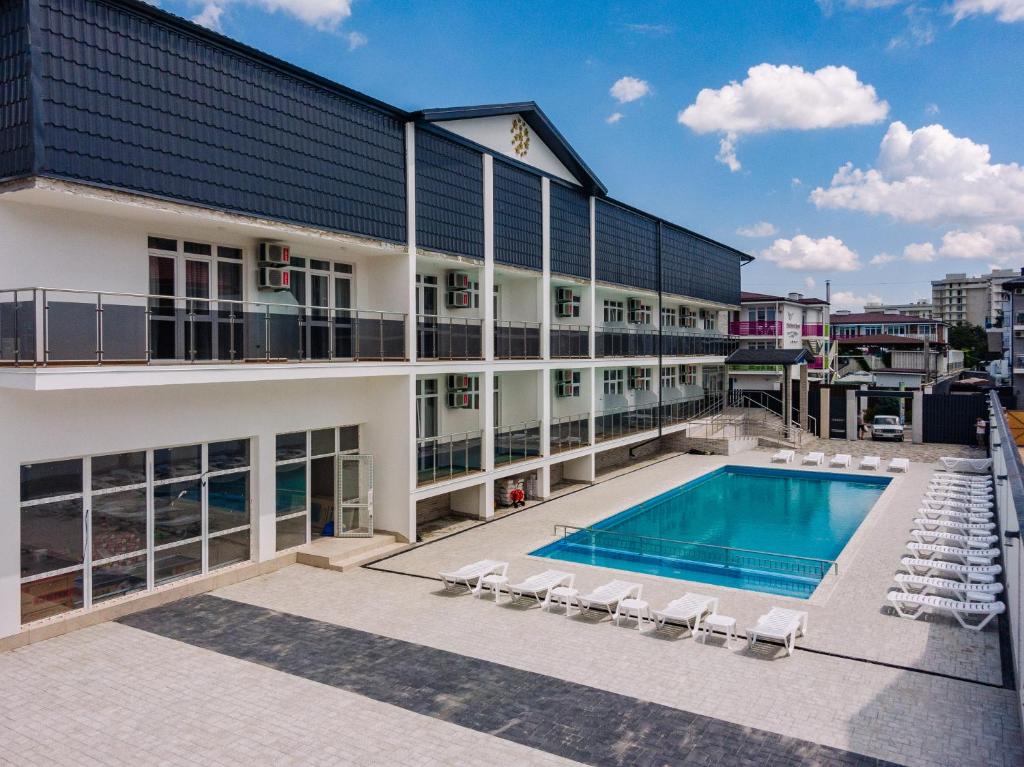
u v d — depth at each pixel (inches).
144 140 437.4
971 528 623.2
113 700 348.2
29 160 386.9
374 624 446.9
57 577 431.8
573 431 910.4
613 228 1005.8
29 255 420.2
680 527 768.3
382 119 615.5
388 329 614.2
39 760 297.6
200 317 477.7
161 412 480.1
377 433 646.5
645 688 358.0
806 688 356.8
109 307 413.4
